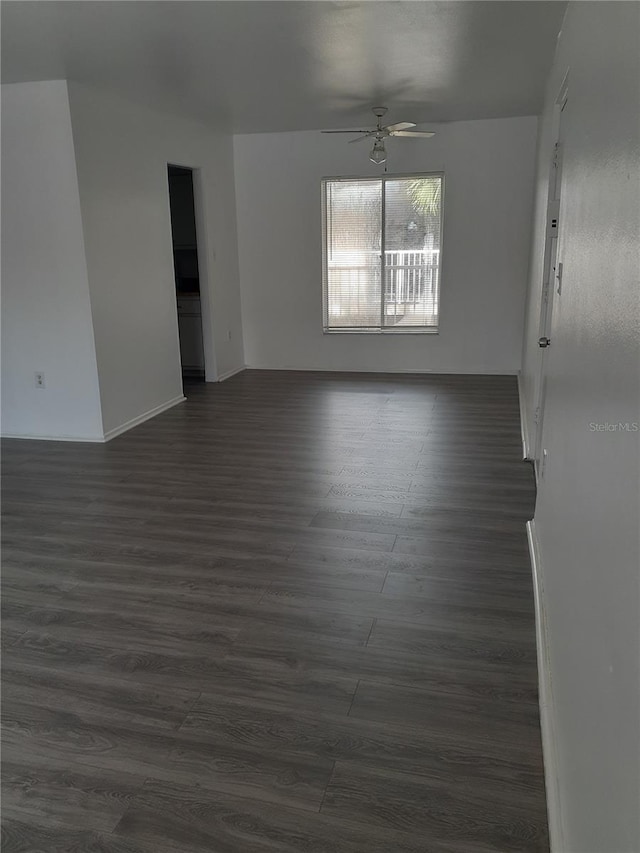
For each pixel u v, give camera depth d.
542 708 1.90
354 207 7.00
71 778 1.78
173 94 4.91
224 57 3.98
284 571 2.86
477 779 1.73
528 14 3.29
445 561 2.91
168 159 5.74
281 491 3.81
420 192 6.80
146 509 3.60
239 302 7.50
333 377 7.12
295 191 7.05
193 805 1.68
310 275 7.27
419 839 1.56
